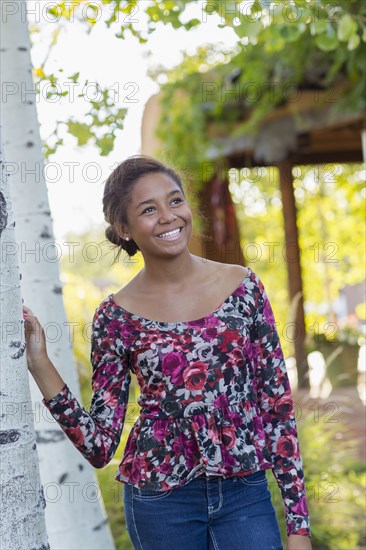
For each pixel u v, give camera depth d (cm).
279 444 257
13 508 208
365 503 509
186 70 878
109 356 258
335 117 747
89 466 357
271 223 1260
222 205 974
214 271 262
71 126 391
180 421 248
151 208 257
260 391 260
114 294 264
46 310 347
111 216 267
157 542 250
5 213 209
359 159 1092
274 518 255
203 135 855
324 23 437
